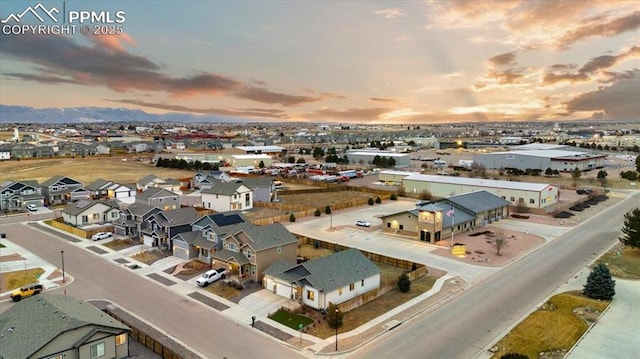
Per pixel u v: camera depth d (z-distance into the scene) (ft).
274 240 150.20
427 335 105.81
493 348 99.04
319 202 289.12
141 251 178.70
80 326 88.99
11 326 91.25
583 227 212.64
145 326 112.57
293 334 108.17
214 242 164.14
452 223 187.93
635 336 103.55
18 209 264.72
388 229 210.38
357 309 122.21
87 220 222.69
